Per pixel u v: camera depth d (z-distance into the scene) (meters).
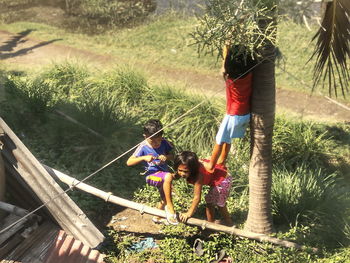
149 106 9.98
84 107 9.36
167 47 14.36
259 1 4.98
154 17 16.55
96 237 6.22
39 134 9.30
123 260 6.43
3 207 6.37
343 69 5.97
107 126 8.90
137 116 9.56
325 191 7.61
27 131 9.45
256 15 4.94
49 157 8.63
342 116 10.72
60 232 6.48
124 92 10.48
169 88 10.23
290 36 13.81
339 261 6.28
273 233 6.66
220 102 9.81
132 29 15.83
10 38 15.73
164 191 6.48
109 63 13.55
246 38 5.12
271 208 7.05
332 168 8.93
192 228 6.95
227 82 5.89
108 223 7.18
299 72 12.45
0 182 6.54
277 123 9.38
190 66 13.16
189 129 9.13
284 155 8.83
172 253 6.45
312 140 9.09
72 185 6.56
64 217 6.33
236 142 8.70
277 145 8.97
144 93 10.46
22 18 17.70
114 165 8.46
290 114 10.66
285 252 6.42
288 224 7.28
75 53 14.33
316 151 8.94
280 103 11.22
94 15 17.38
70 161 8.53
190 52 13.78
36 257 6.12
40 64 13.44
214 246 6.48
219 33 5.09
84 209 7.39
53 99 10.16
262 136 6.17
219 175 6.49
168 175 6.46
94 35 15.74
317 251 6.52
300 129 9.21
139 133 9.17
